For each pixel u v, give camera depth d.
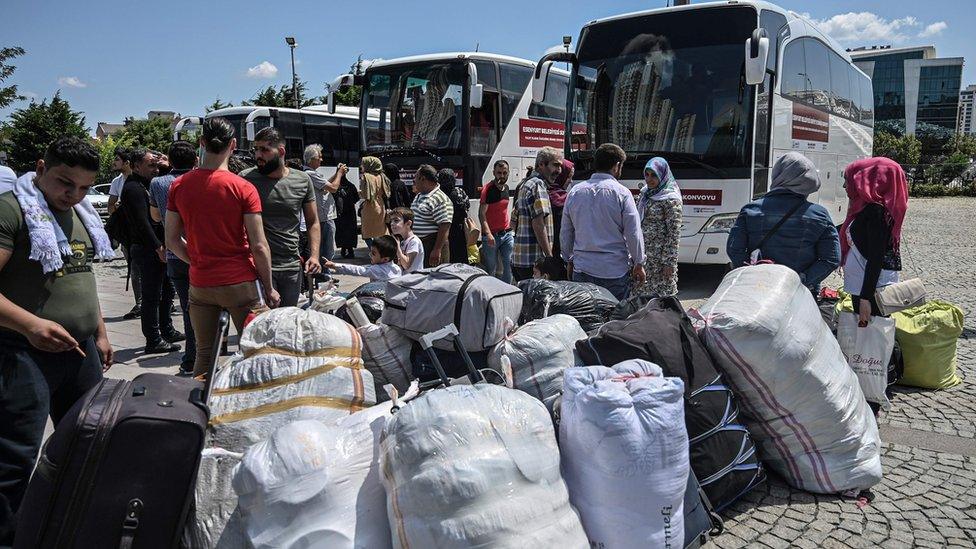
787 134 9.35
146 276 6.00
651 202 5.60
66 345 2.73
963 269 11.11
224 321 2.77
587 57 8.88
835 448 3.39
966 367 5.60
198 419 2.32
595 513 2.57
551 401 3.16
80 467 2.16
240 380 2.87
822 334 3.56
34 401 2.76
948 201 36.91
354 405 2.85
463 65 11.88
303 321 3.03
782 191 4.26
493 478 2.17
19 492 2.76
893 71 108.31
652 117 8.39
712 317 3.39
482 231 8.08
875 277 4.12
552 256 5.65
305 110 19.41
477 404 2.34
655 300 3.60
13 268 2.73
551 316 3.70
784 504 3.36
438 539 2.12
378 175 10.34
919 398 4.87
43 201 2.80
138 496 2.21
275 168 4.47
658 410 2.61
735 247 4.37
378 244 5.37
